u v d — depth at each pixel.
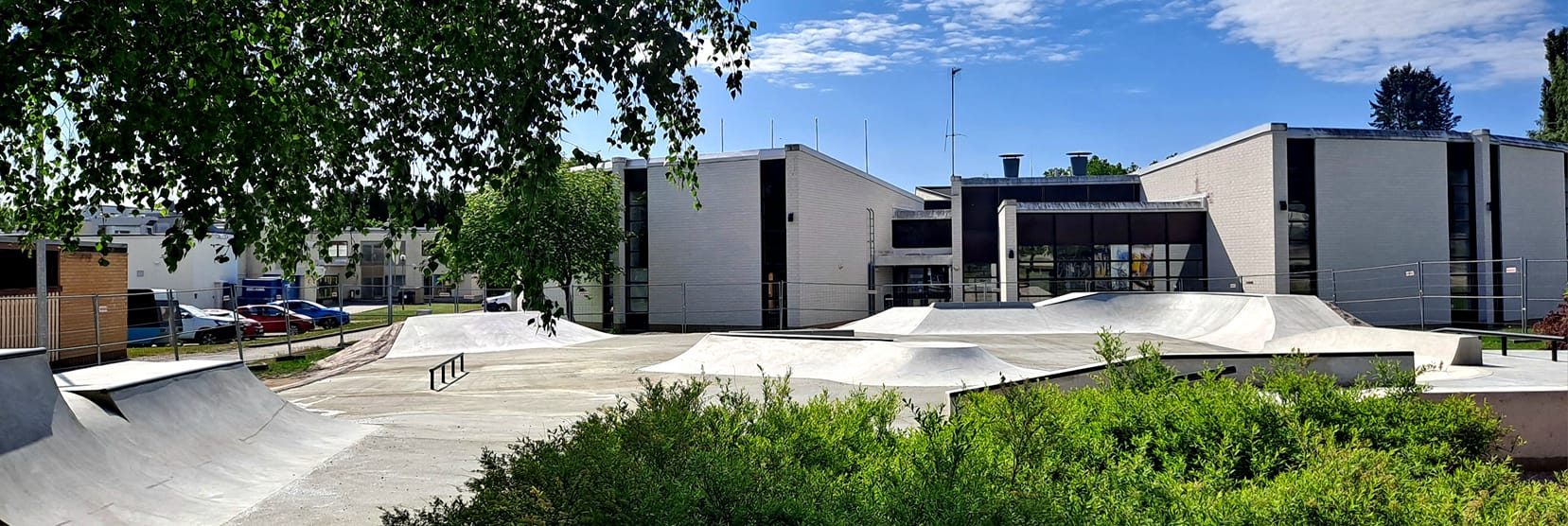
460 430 11.60
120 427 8.00
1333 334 19.78
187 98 4.79
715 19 6.24
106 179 5.38
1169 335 26.62
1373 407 6.57
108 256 22.27
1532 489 4.34
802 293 34.62
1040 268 35.75
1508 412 8.20
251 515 7.29
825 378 16.95
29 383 7.23
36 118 6.22
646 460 4.69
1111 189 43.38
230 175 5.26
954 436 4.59
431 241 6.09
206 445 8.84
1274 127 32.12
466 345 25.36
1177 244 35.91
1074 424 5.70
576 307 37.97
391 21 6.12
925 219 42.66
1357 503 3.95
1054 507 3.90
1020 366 18.45
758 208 35.06
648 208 36.81
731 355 19.73
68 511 6.45
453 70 5.95
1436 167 33.06
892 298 40.31
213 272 42.56
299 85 5.75
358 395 15.87
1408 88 91.12
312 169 6.30
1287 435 5.62
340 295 26.95
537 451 4.85
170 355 24.53
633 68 5.49
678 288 36.31
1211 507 3.94
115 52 4.60
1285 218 32.09
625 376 18.38
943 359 16.67
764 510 4.05
